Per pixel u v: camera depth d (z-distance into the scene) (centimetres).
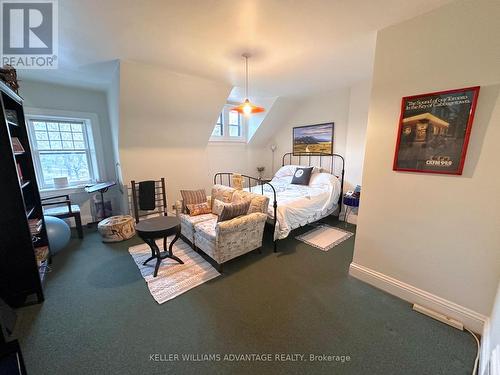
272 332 165
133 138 350
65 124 363
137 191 373
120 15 165
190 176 436
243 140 517
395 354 147
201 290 212
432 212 173
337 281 226
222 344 155
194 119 383
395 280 202
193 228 282
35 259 190
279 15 166
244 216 256
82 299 200
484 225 152
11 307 185
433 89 162
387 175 193
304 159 480
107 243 315
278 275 237
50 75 292
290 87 371
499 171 143
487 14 137
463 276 165
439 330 165
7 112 204
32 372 136
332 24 177
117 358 145
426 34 161
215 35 195
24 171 232
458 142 155
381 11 160
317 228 373
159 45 213
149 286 217
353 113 371
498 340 121
